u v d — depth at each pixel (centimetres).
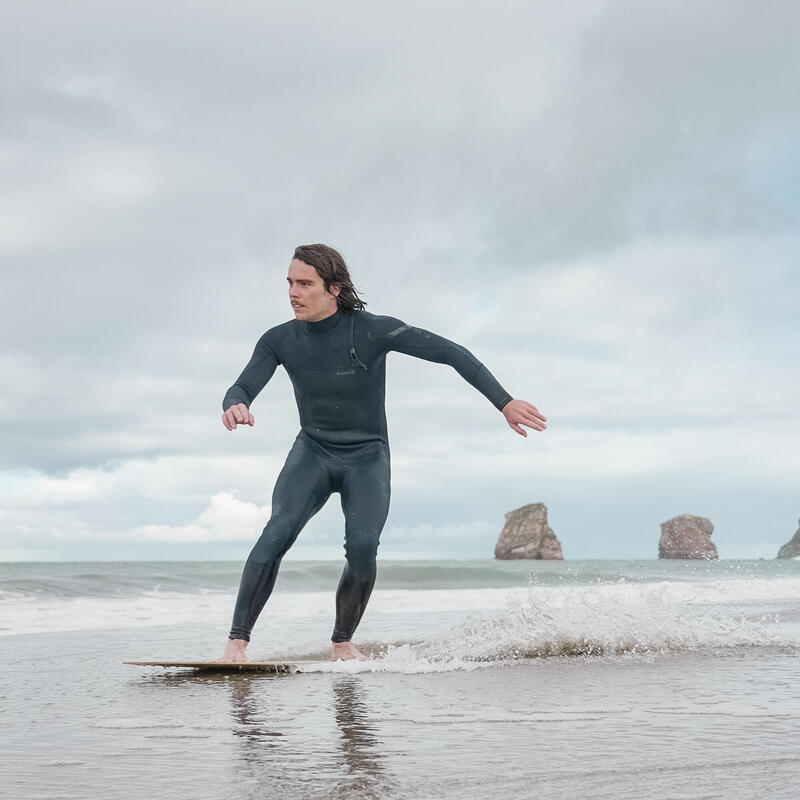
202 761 212
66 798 178
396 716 273
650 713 273
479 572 2409
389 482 476
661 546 9656
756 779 185
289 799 175
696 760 204
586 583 2250
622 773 192
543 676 368
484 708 286
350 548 454
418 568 2386
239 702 309
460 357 473
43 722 271
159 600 1241
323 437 477
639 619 518
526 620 502
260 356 488
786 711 275
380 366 481
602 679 356
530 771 195
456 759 209
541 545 10356
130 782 191
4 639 604
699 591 1277
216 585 1692
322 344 473
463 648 464
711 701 296
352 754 217
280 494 466
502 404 463
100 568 3581
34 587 1424
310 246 474
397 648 495
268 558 444
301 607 1128
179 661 430
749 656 436
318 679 376
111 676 396
